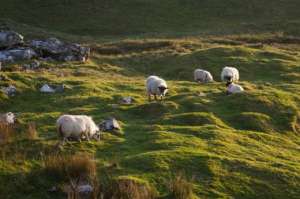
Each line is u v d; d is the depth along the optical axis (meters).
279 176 22.92
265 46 59.88
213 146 25.88
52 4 83.94
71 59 50.47
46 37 64.69
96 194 20.03
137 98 35.72
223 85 42.12
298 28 74.69
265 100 34.59
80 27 76.75
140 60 53.91
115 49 58.66
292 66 49.72
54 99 34.50
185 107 33.28
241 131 29.36
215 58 52.44
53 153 23.69
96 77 44.12
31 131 26.08
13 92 35.00
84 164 21.83
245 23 77.88
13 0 84.38
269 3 87.88
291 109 34.03
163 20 80.56
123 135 27.28
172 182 21.12
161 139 26.19
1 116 28.22
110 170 22.14
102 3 85.94
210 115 31.02
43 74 41.81
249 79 46.88
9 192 20.55
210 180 22.02
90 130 25.30
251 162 24.02
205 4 86.69
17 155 23.30
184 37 68.38
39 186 20.94
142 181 21.05
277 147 28.02
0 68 41.34
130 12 83.12
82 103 33.91
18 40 50.72
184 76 48.59
